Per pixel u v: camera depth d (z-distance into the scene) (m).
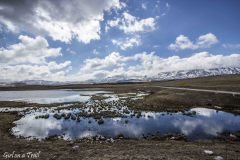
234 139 18.48
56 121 28.44
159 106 41.69
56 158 12.41
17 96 90.94
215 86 75.88
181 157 12.19
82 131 22.50
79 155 13.03
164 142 17.69
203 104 41.78
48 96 88.31
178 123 25.83
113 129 23.28
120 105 45.78
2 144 16.62
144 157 12.27
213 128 22.86
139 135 20.62
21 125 25.91
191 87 83.56
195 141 18.02
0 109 43.81
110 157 12.38
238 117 29.19
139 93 86.94
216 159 11.70
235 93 46.72
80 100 64.06
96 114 33.34
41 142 17.66
